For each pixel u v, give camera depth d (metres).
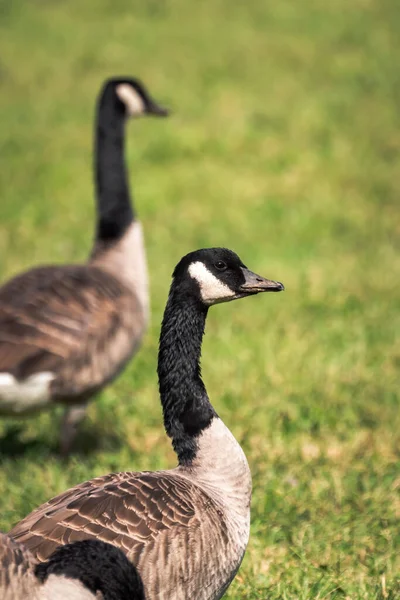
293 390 13.08
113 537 6.59
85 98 30.34
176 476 7.38
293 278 17.69
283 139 26.20
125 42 36.59
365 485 10.42
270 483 10.38
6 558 6.07
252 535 9.34
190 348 7.92
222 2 43.19
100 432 12.09
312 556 9.04
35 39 37.00
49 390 10.36
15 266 18.23
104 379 10.81
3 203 21.81
